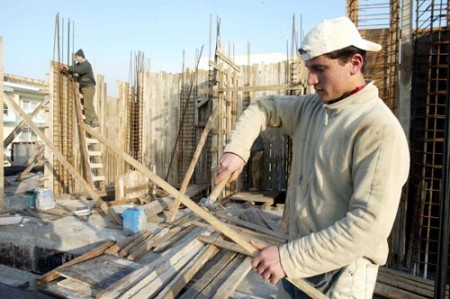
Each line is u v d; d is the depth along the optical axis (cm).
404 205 588
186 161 1070
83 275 401
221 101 841
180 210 726
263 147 948
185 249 457
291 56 916
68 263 430
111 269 422
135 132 1134
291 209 170
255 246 154
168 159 1097
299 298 171
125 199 776
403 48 588
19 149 1417
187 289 390
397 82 603
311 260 130
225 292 365
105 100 1057
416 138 600
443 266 167
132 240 508
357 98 138
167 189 181
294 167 171
